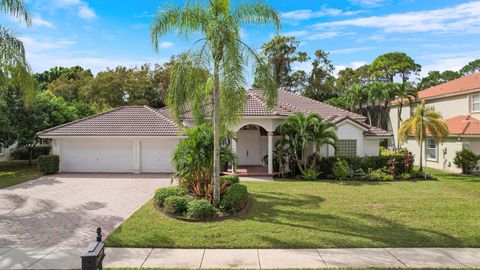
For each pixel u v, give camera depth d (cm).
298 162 1981
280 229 980
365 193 1534
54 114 2642
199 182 1280
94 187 1739
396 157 2077
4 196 1512
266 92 1195
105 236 949
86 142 2258
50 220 1126
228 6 1170
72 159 2262
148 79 4678
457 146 2430
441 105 2942
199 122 1412
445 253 809
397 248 841
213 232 952
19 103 2338
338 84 6112
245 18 1167
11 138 2391
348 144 2180
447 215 1148
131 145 2256
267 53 4766
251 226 1009
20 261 769
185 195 1273
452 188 1697
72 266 741
